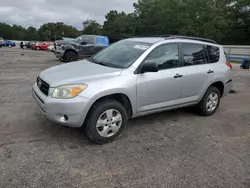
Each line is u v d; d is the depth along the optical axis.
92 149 3.44
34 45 36.66
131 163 3.14
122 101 3.87
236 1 42.47
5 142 3.47
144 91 3.91
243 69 15.38
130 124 4.49
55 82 3.40
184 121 4.80
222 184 2.81
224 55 5.45
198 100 4.89
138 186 2.69
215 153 3.55
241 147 3.79
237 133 4.36
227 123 4.84
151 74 3.99
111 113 3.60
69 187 2.61
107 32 66.19
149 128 4.34
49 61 16.08
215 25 35.00
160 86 4.10
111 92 3.51
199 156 3.43
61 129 4.02
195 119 4.96
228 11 42.66
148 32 49.41
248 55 27.06
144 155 3.36
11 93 6.28
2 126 4.03
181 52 4.51
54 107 3.31
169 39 4.41
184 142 3.85
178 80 4.35
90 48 14.98
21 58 18.36
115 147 3.55
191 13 36.16
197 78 4.68
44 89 3.61
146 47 4.15
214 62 5.14
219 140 4.01
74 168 2.95
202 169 3.10
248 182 2.88
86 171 2.91
